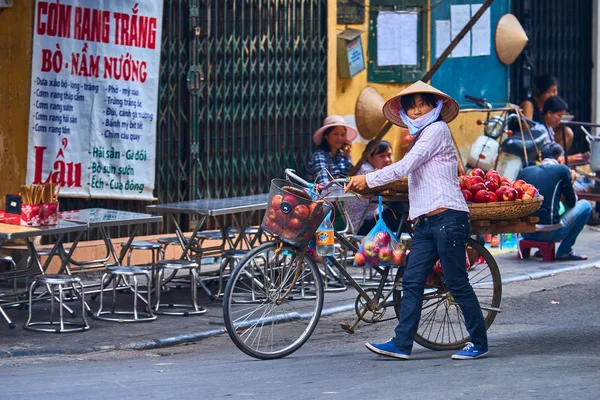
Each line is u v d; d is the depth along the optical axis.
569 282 15.29
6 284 14.31
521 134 18.48
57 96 14.68
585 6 22.56
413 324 9.80
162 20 15.87
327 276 14.55
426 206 9.54
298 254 10.20
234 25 16.70
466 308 9.77
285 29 17.28
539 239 16.81
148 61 15.59
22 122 14.51
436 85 19.89
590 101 22.80
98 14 14.96
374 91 18.58
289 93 17.45
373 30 18.67
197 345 11.32
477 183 10.45
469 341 10.06
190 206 13.34
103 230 12.98
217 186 16.73
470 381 8.43
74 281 11.59
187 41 16.23
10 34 14.48
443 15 19.73
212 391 8.20
